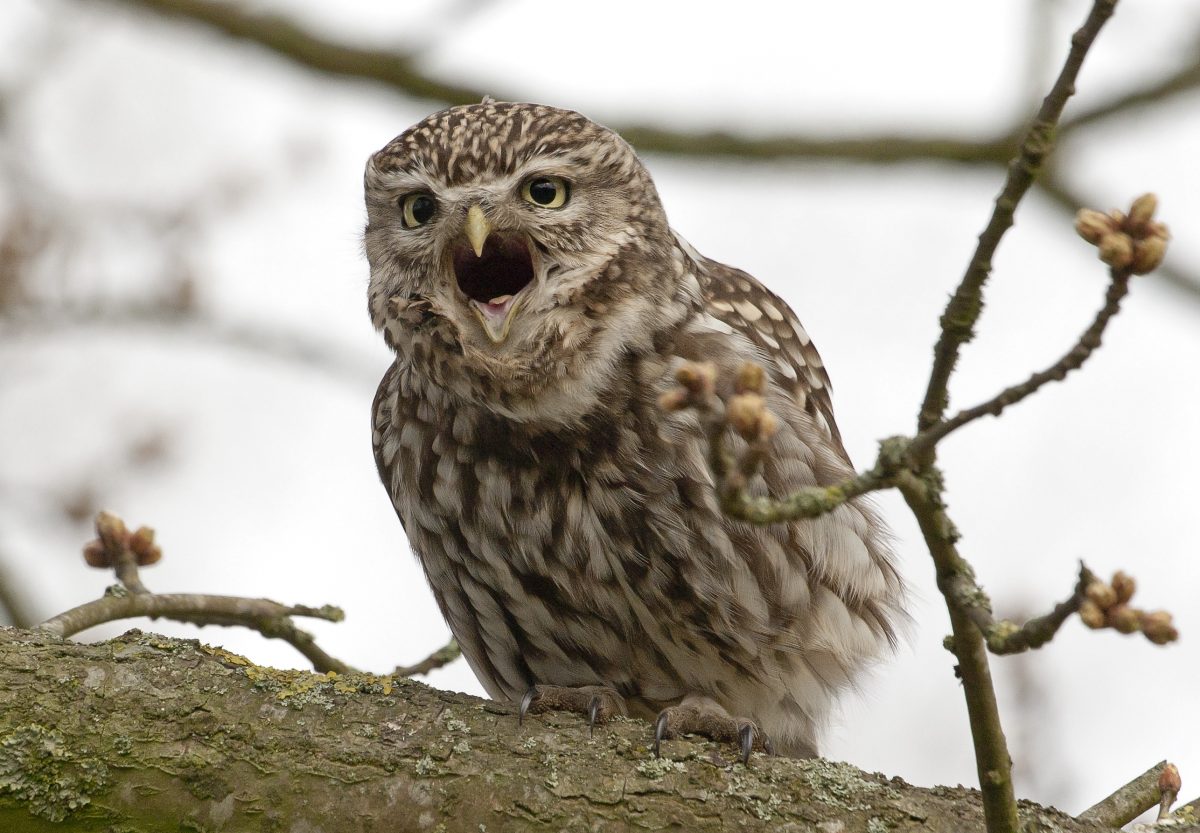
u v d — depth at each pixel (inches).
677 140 529.7
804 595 359.9
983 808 260.1
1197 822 281.6
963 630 240.8
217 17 536.4
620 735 282.0
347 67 537.3
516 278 384.2
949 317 232.5
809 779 273.3
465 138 362.3
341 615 356.5
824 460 366.3
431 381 354.3
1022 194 228.7
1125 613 207.3
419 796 267.0
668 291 360.5
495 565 366.3
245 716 272.4
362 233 400.2
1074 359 224.4
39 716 267.6
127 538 346.9
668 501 348.5
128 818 263.4
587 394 346.3
